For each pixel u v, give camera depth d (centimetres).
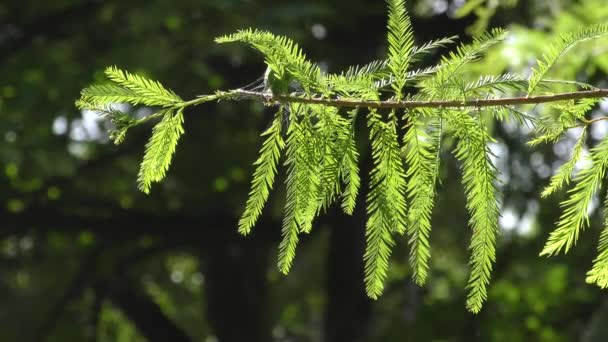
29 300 1605
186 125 1400
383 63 271
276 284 1781
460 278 1664
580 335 1547
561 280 1541
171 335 1547
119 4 1168
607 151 286
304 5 1083
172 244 1445
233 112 1394
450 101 269
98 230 1360
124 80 266
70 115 1169
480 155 275
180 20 1119
